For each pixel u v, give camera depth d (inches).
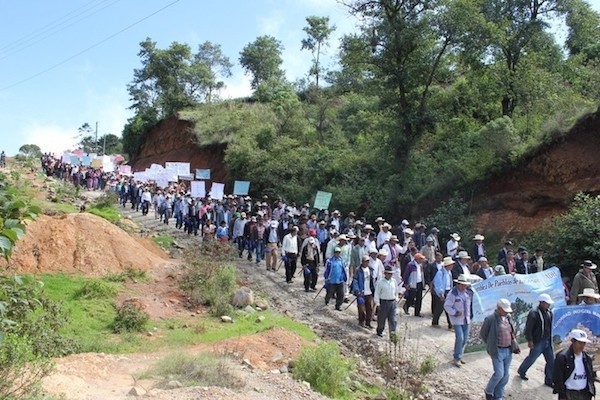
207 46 2475.4
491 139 983.6
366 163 1278.3
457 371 460.4
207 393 312.8
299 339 489.4
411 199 1088.8
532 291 526.3
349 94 1755.7
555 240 744.3
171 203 1237.7
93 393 303.4
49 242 647.1
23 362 260.2
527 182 933.2
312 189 1338.6
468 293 498.9
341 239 705.6
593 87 1046.4
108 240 693.9
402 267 653.3
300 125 1717.5
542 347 430.9
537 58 1144.2
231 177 1642.5
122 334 479.2
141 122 2409.0
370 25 1203.2
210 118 2100.1
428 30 1144.8
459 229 954.1
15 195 195.2
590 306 462.3
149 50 2380.7
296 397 341.1
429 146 1239.5
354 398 381.4
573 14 1262.3
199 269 645.9
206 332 502.3
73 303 530.9
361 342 521.7
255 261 909.2
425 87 1212.5
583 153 857.5
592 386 334.6
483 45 1115.9
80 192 1523.1
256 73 2576.3
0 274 226.5
